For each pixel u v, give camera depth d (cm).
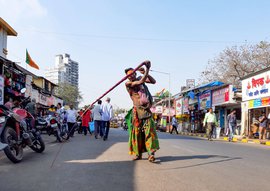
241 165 664
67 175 532
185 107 3959
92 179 502
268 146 1486
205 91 3172
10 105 821
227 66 3728
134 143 681
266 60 3503
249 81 2273
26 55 2589
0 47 2220
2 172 561
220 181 499
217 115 2966
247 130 2278
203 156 786
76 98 7019
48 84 4409
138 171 566
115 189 443
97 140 1302
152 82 682
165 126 4550
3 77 1811
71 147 970
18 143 676
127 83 660
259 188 462
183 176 528
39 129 829
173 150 921
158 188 450
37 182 483
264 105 2038
